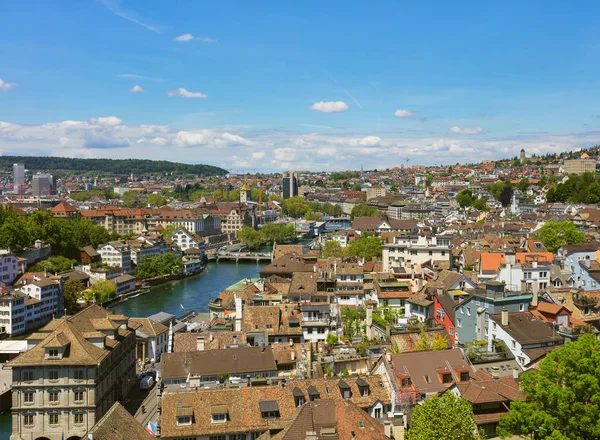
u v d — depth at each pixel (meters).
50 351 130.00
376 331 157.50
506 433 85.88
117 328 148.25
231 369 120.25
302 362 124.25
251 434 93.69
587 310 144.00
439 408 81.75
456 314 141.88
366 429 83.94
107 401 138.12
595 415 79.25
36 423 129.00
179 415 93.31
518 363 111.56
